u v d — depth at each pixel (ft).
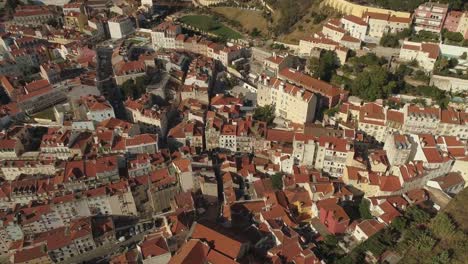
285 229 535.60
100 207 630.74
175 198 636.07
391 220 516.73
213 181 640.58
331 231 537.24
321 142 638.53
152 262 524.11
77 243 581.94
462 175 603.67
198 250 492.95
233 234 531.09
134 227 629.92
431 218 515.50
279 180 640.58
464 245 464.65
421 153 601.21
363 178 595.47
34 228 611.47
